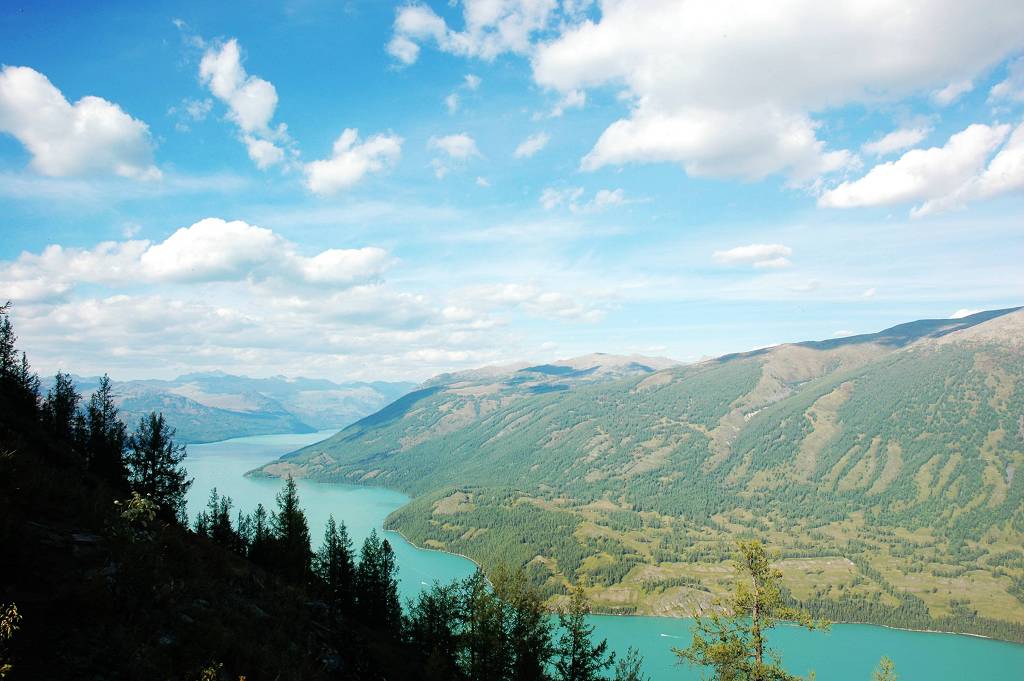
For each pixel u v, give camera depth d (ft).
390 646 174.60
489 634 144.87
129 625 73.61
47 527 86.79
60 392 262.47
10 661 54.95
